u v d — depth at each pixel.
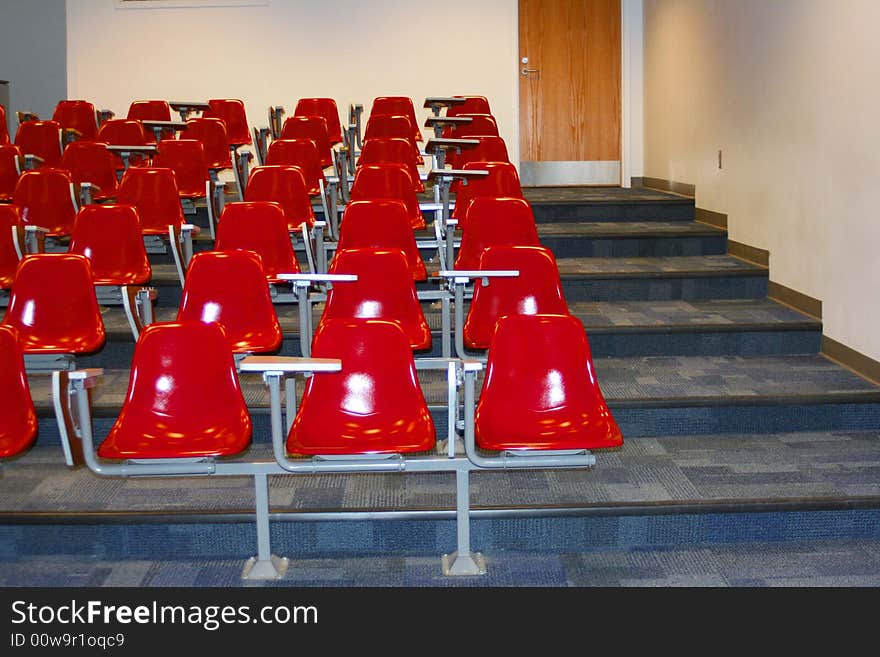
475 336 3.96
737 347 4.85
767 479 3.59
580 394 3.23
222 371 3.19
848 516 3.41
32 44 10.94
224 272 3.96
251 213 4.72
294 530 3.34
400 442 3.08
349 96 9.20
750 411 4.12
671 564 3.23
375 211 4.62
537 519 3.35
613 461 3.81
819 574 3.15
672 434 4.12
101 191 6.50
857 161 4.48
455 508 3.35
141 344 3.19
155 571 3.22
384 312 3.91
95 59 9.16
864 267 4.42
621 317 5.04
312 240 5.04
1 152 6.39
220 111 8.34
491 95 9.16
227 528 3.32
